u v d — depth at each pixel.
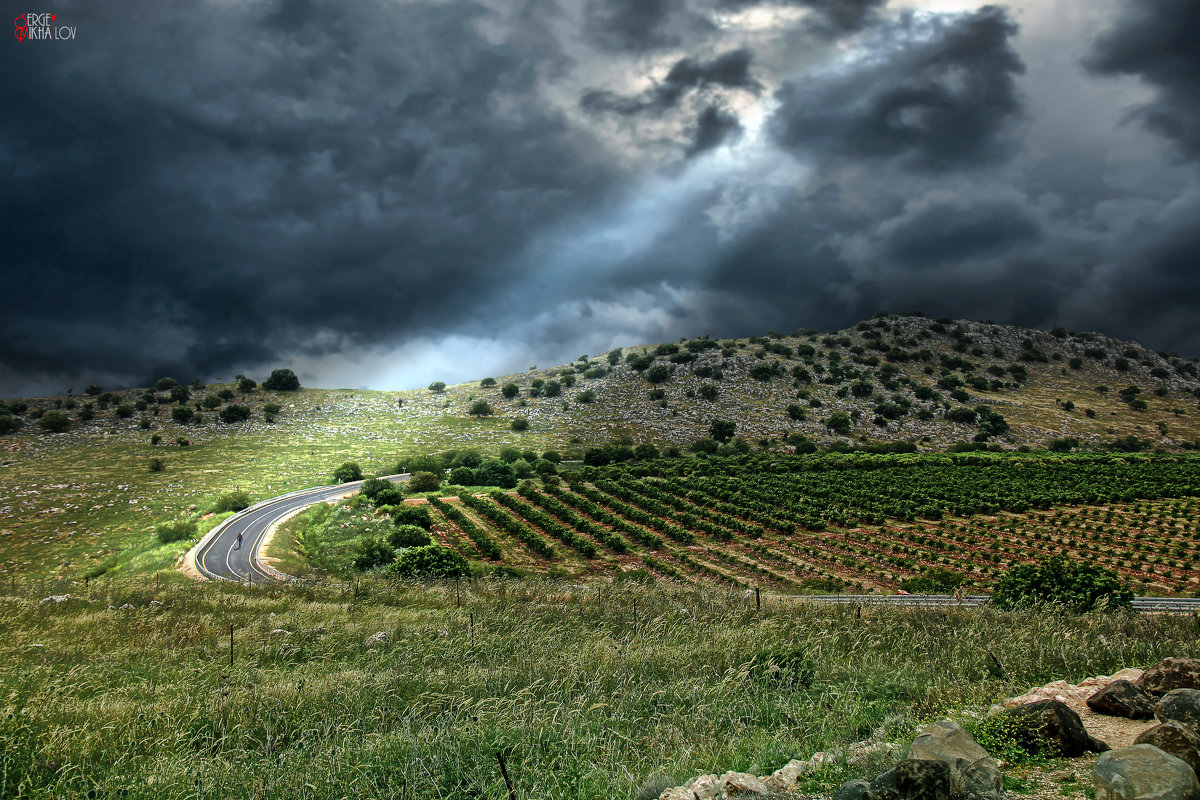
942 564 52.12
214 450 136.38
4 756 8.82
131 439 143.50
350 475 114.94
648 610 21.33
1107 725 8.15
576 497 82.00
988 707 9.24
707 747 8.86
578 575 53.91
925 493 78.69
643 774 7.95
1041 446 153.50
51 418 151.62
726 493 81.50
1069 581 28.31
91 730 10.12
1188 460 102.00
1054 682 10.28
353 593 28.45
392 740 9.17
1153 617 19.75
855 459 107.06
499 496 86.44
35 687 12.48
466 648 15.15
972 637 15.29
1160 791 4.95
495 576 47.00
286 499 97.00
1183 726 6.18
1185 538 57.06
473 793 7.79
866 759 7.29
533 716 9.86
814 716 9.88
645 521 69.94
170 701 11.61
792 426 158.62
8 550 75.38
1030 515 67.62
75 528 83.56
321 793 7.86
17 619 20.05
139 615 21.25
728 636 15.41
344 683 12.43
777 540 62.34
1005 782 6.38
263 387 191.75
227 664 14.87
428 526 72.94
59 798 7.90
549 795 7.34
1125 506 70.62
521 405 177.50
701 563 55.78
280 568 57.75
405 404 183.50
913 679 11.71
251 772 8.65
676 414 164.88
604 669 12.56
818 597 38.53
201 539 71.19
